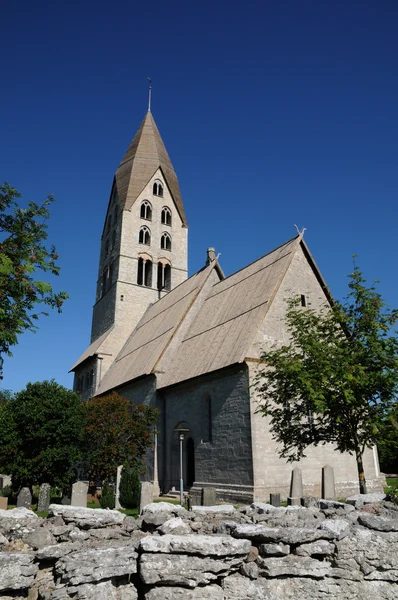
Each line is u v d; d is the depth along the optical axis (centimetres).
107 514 938
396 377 1567
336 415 1669
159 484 3241
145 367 3719
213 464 2712
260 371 2005
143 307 5506
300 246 3152
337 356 1659
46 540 830
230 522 920
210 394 2875
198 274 4391
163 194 6144
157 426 3372
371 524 917
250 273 3469
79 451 2683
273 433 2484
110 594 752
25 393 2709
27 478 2503
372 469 2881
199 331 3525
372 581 863
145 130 6512
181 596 764
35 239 1838
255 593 796
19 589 737
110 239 6069
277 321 2812
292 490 2045
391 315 1714
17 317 1705
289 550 845
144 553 779
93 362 5169
